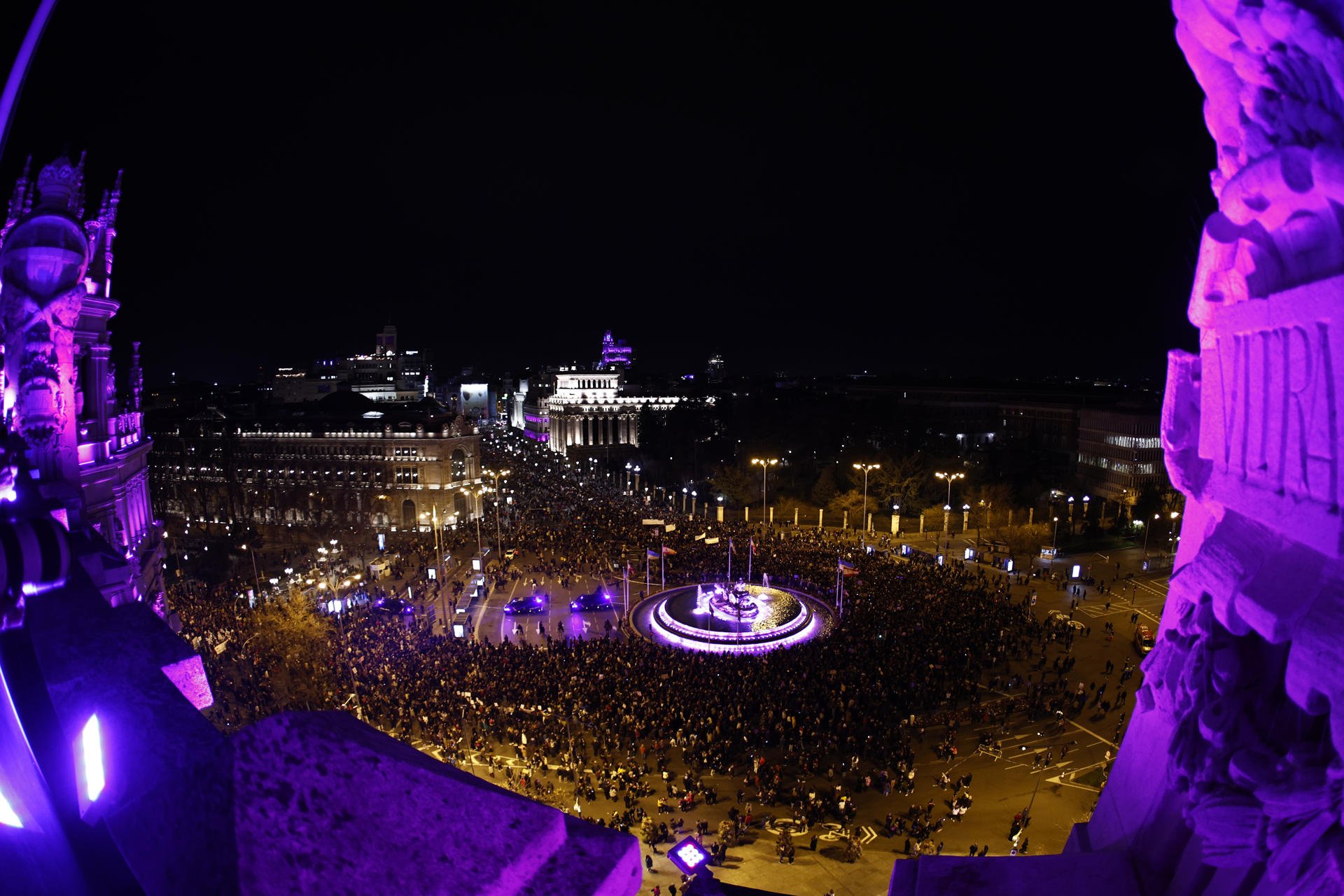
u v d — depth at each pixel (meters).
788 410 151.62
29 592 4.15
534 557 83.81
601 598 68.12
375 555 93.75
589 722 42.00
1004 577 72.12
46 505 5.14
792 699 43.09
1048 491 98.50
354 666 49.84
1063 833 32.72
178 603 62.31
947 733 41.19
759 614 62.72
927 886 7.15
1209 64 5.34
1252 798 5.05
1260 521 5.17
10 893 3.65
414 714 43.44
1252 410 5.21
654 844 31.78
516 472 163.38
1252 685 5.48
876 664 47.91
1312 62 4.06
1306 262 4.53
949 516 94.12
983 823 33.47
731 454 135.00
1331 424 4.28
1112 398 138.88
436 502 111.50
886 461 99.12
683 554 81.44
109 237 35.31
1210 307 5.72
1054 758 38.97
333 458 115.88
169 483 125.00
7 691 3.63
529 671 47.81
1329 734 4.62
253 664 49.88
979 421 161.38
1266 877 5.12
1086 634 56.78
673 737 40.06
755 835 32.53
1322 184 4.05
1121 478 104.31
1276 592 4.80
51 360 17.12
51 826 3.49
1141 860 6.80
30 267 16.36
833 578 69.44
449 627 63.22
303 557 95.81
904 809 34.50
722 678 46.22
